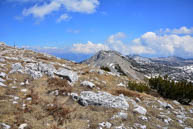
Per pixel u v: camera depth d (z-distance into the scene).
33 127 6.90
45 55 34.59
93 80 18.33
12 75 13.70
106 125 7.90
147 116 10.04
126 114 9.39
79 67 27.06
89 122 8.23
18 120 7.20
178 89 17.55
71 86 14.27
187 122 10.11
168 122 9.60
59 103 10.19
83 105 10.48
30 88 11.91
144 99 14.63
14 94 10.23
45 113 8.49
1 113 7.52
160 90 19.48
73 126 7.57
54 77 15.41
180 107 14.12
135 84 19.31
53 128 7.09
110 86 17.80
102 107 10.24
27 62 20.47
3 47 34.25
